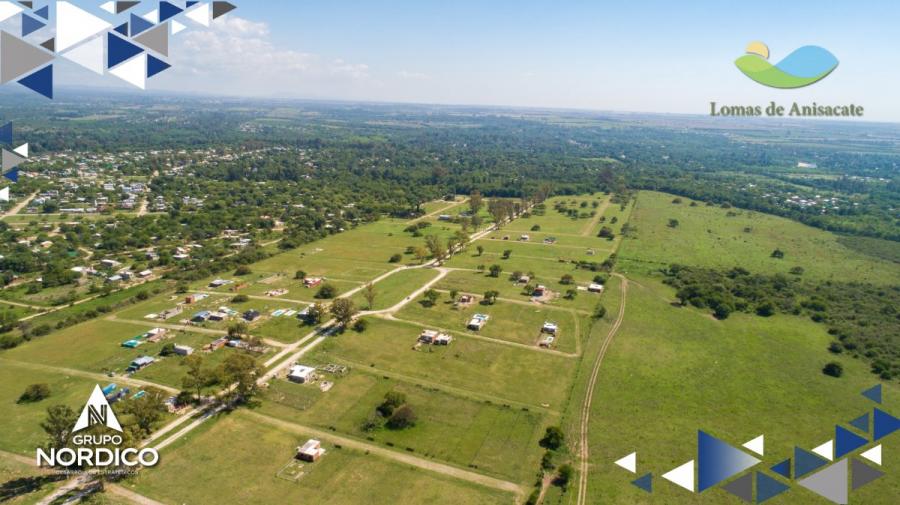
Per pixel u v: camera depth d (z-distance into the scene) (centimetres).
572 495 8088
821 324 15175
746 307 16188
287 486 8206
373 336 13700
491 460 8944
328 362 12244
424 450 9188
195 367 10406
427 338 13450
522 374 11881
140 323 14375
